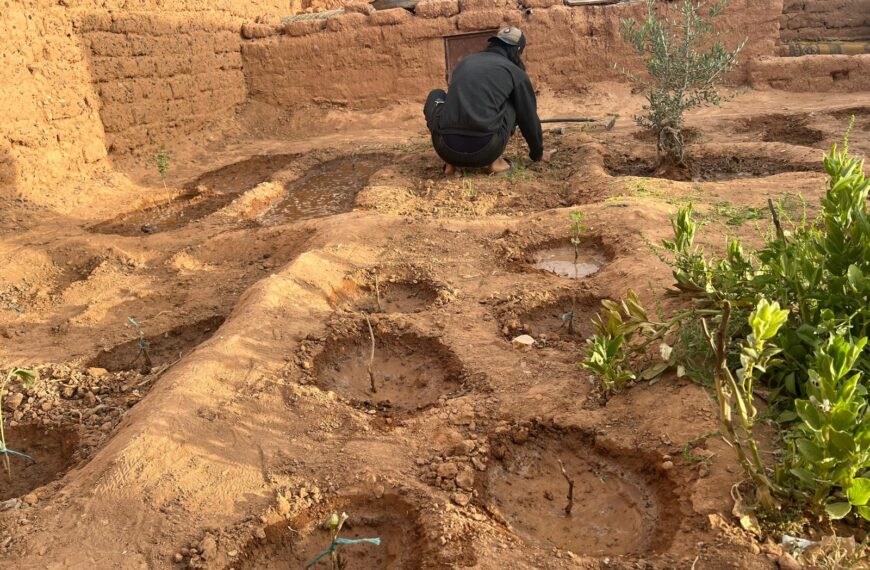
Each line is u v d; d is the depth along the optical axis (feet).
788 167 22.15
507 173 23.02
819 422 7.21
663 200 18.53
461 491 8.65
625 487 8.96
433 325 12.82
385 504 8.70
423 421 10.12
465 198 20.84
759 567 6.98
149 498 8.71
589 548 8.08
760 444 8.70
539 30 36.22
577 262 15.85
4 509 8.88
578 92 36.55
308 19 38.11
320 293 14.20
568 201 20.33
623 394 10.26
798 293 9.52
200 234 19.74
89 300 15.92
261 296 13.55
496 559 7.55
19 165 22.66
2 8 22.11
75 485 9.09
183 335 14.19
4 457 10.65
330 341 12.44
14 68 22.61
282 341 12.29
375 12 36.04
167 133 30.58
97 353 13.47
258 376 11.21
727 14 35.86
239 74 36.24
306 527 8.48
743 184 19.79
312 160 27.91
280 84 36.81
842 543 7.16
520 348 11.92
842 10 40.93
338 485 8.90
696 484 8.27
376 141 30.53
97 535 8.21
